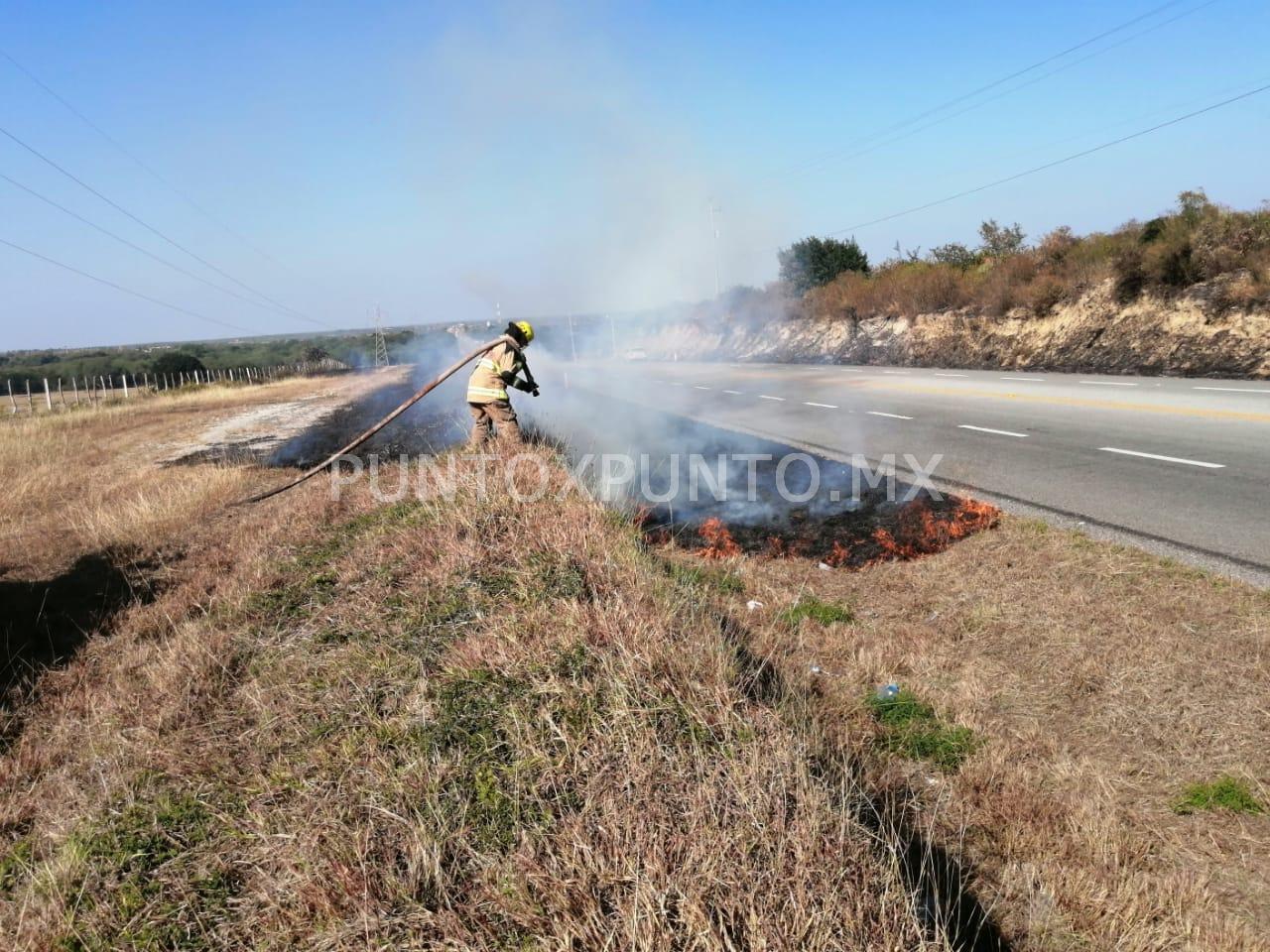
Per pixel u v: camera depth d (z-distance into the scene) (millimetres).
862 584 5832
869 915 2172
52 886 2803
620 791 2684
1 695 4758
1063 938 2545
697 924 2088
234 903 2639
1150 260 17516
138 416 25344
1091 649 4344
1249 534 5680
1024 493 7422
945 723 3828
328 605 5113
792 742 2920
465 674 3646
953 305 25016
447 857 2580
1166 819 3062
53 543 8180
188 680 4320
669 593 4441
